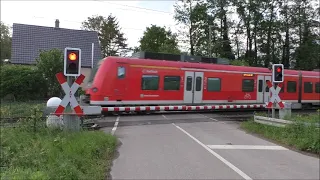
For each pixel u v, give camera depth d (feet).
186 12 183.83
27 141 27.02
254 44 180.45
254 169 24.08
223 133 40.96
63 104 30.91
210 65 68.80
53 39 140.05
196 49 184.75
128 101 59.62
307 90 84.69
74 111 31.17
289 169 24.27
